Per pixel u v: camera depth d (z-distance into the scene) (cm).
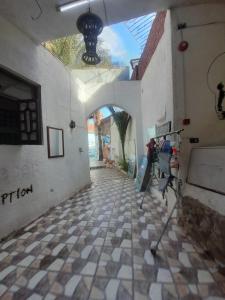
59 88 458
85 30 240
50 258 221
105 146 1447
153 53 457
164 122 371
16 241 261
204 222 227
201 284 175
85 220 331
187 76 307
